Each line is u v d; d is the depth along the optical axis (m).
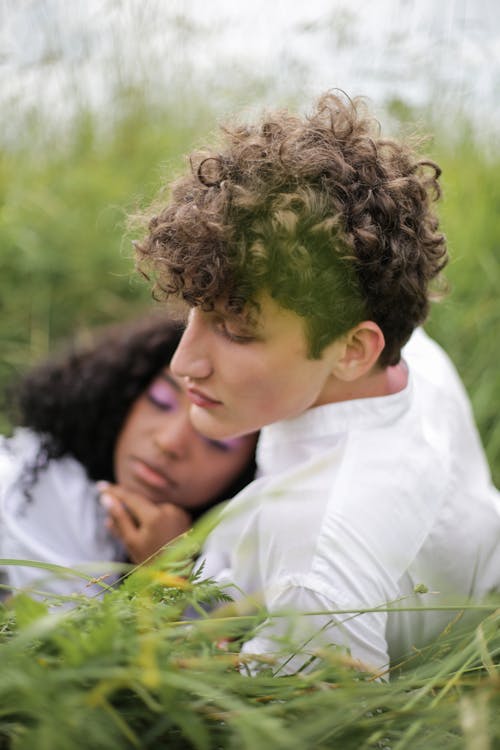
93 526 1.21
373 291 0.79
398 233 0.81
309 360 0.78
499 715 0.54
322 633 0.74
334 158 0.77
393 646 0.85
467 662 0.59
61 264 1.87
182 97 2.17
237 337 0.77
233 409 0.80
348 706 0.55
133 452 1.18
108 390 1.23
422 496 0.84
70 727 0.48
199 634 0.57
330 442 0.85
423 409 0.96
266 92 2.06
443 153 1.98
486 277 1.74
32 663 0.50
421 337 1.15
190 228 0.76
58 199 1.98
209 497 1.17
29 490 1.22
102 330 1.42
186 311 0.87
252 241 0.74
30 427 1.29
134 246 0.86
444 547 0.86
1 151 2.10
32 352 1.77
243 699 0.56
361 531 0.78
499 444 1.49
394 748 0.54
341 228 0.75
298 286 0.74
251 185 0.75
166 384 1.19
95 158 2.11
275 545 0.81
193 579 0.66
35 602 0.54
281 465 0.89
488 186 1.91
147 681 0.47
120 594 0.58
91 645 0.51
